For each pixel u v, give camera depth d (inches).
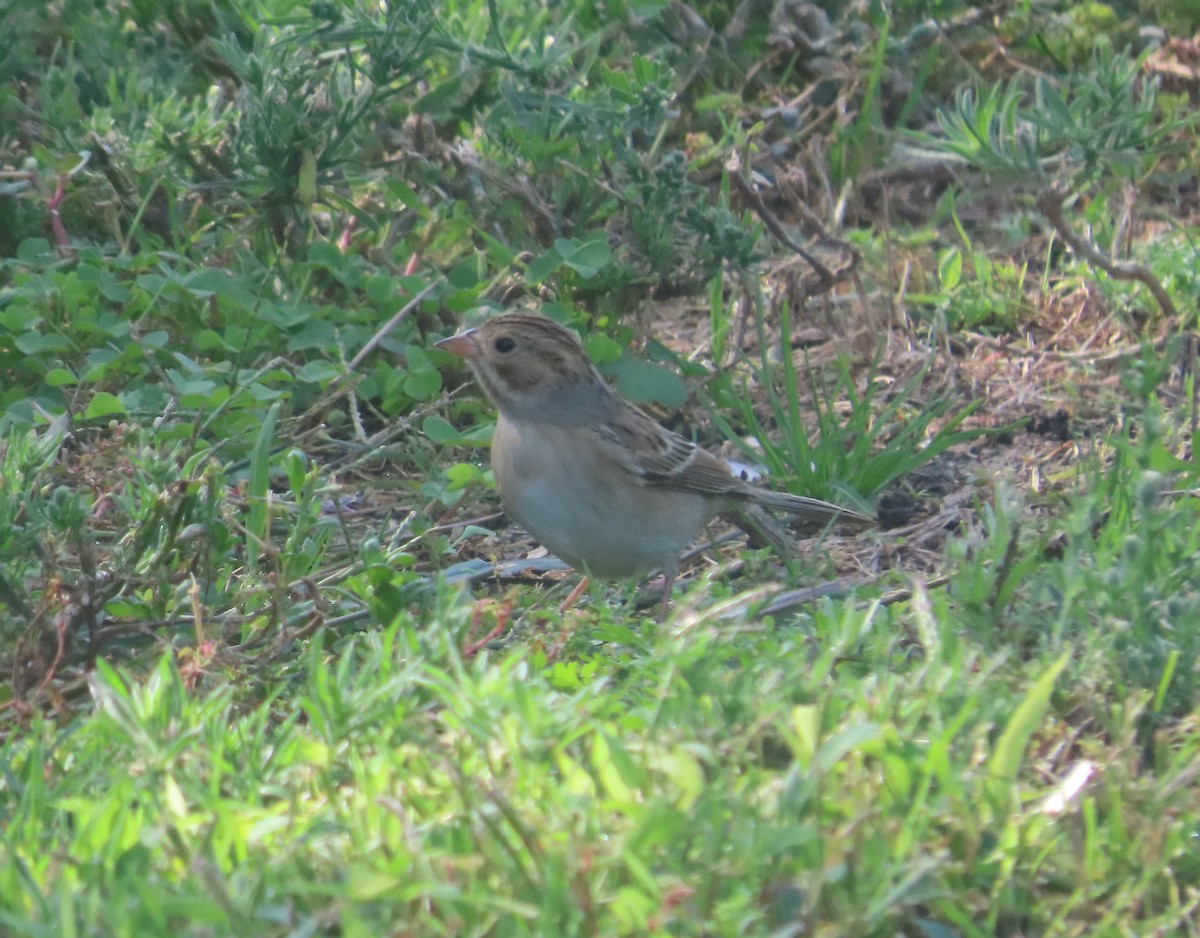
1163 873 225.1
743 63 652.1
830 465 438.6
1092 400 489.4
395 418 462.3
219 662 284.2
